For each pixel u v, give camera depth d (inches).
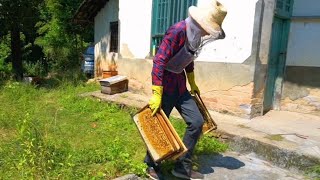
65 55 605.3
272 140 173.8
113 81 307.4
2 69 533.3
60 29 569.0
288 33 235.3
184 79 134.8
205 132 145.3
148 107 122.6
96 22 465.7
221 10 116.3
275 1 215.8
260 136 179.9
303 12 227.6
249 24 211.6
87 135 191.0
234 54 221.9
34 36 635.5
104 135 191.0
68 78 423.8
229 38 223.3
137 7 306.8
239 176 149.3
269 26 215.8
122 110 259.3
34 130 167.2
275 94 244.2
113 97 294.7
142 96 300.8
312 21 223.3
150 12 291.7
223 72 229.5
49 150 145.4
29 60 671.1
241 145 179.2
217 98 235.5
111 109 255.6
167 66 127.8
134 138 183.3
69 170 133.4
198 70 247.0
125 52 326.6
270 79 237.3
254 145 173.9
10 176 130.5
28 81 385.1
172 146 114.3
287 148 162.2
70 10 559.5
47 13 560.1
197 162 159.5
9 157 145.9
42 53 690.8
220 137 188.1
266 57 220.5
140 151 163.9
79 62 599.2
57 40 574.9
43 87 350.9
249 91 215.8
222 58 229.6
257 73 215.6
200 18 117.3
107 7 434.9
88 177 132.3
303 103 234.4
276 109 244.7
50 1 541.6
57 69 580.4
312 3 223.0
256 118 220.2
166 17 274.7
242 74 218.1
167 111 132.7
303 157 155.5
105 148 163.2
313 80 228.2
